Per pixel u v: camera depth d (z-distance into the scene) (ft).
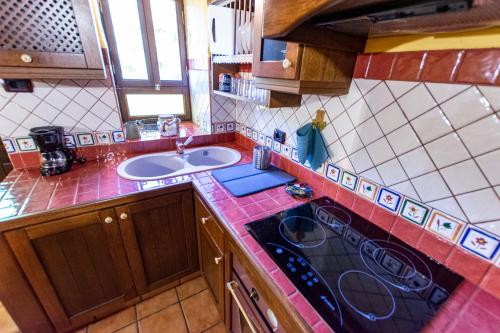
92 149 4.84
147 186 3.96
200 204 4.05
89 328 4.35
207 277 4.77
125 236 3.97
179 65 6.49
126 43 5.65
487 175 2.04
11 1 2.81
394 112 2.62
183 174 4.44
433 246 2.53
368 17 1.69
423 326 1.84
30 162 4.37
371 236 2.88
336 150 3.45
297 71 2.52
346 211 3.36
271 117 4.82
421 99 2.36
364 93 2.89
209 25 4.56
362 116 2.97
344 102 3.17
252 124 5.55
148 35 5.77
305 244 2.69
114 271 4.17
